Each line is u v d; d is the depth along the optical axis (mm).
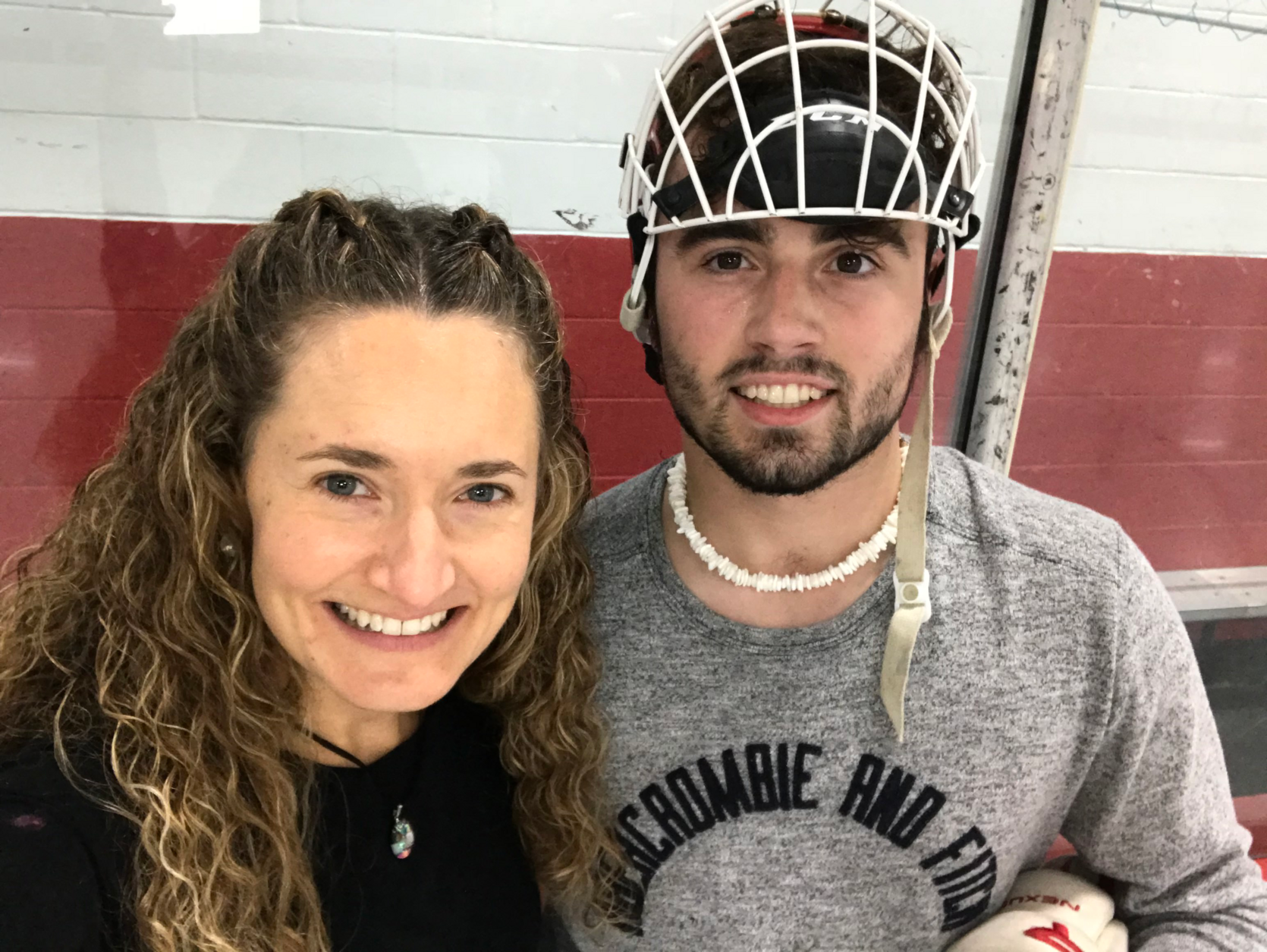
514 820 821
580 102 1246
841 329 683
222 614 677
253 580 639
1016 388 1305
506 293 625
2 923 520
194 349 659
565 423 759
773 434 706
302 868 648
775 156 651
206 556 649
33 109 1128
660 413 1380
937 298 833
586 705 791
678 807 780
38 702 651
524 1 1193
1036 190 1217
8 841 544
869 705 757
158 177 1183
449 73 1207
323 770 687
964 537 795
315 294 583
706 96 687
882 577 774
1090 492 1575
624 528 848
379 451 567
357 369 570
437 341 581
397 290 582
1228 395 1546
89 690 655
